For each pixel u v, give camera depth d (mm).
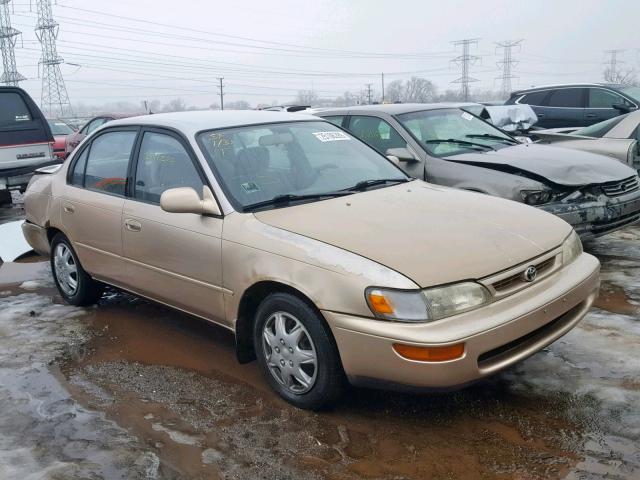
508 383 3766
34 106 9828
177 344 4598
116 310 5355
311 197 4016
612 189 5852
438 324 3039
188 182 4148
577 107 13188
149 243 4305
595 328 4488
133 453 3240
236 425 3467
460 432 3307
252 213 3805
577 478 2889
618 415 3365
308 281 3322
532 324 3287
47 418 3619
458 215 3750
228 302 3834
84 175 5113
